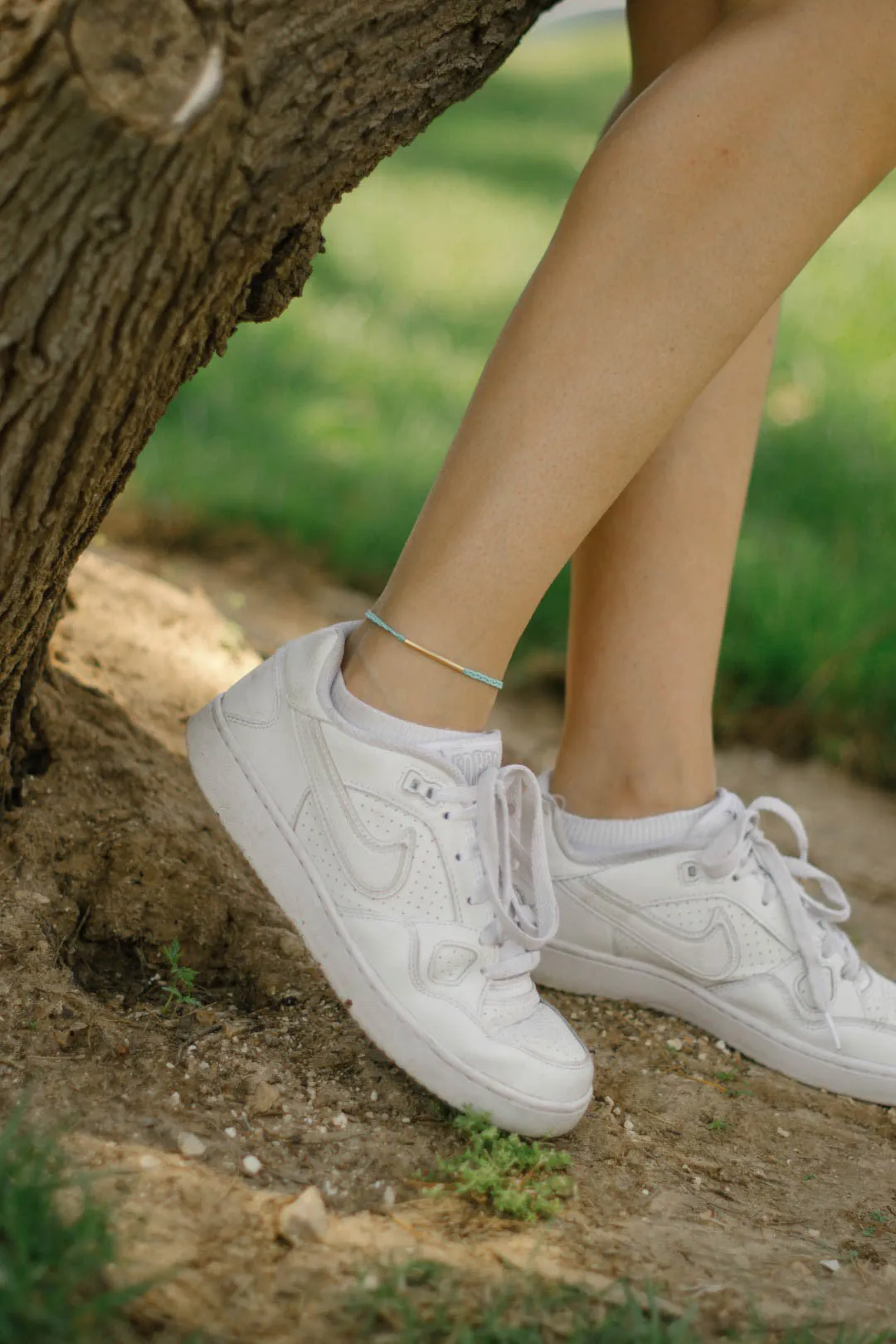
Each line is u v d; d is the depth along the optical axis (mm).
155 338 1008
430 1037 1123
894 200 7656
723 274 1046
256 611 2617
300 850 1170
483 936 1148
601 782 1447
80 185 918
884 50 1026
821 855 2178
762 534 3146
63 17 873
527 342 1068
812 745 2623
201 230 965
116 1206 912
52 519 1069
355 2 940
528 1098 1117
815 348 4754
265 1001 1298
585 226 1059
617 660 1417
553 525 1091
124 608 1951
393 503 3188
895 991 1421
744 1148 1241
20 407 984
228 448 3385
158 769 1529
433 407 3986
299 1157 1054
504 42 1079
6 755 1334
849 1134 1312
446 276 5793
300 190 1003
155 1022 1202
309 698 1158
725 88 1035
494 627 1125
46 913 1276
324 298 5152
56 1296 788
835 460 3631
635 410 1065
